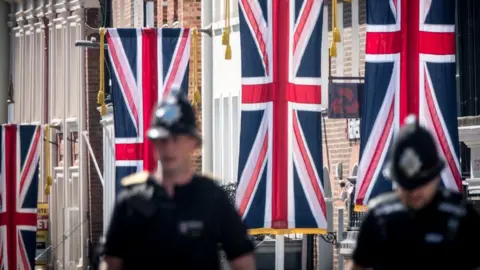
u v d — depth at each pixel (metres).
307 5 67.88
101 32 82.50
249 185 67.69
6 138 114.06
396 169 26.92
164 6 126.06
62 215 162.00
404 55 61.66
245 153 67.81
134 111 81.38
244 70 67.94
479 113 74.19
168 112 28.14
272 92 67.56
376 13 61.91
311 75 68.00
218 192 28.41
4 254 113.81
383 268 27.55
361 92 74.25
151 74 81.62
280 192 67.50
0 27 184.38
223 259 75.88
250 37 67.75
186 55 81.94
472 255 27.22
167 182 28.33
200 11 113.75
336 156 89.06
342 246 85.81
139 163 81.38
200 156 113.19
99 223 152.50
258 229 67.44
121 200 28.20
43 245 161.88
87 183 154.25
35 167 114.69
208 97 111.94
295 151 67.69
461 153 75.12
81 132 155.25
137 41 81.62
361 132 62.22
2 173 113.81
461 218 27.19
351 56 87.19
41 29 172.88
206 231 28.09
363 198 61.84
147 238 27.94
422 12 61.59
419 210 27.23
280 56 67.69
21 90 180.25
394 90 61.75
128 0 135.25
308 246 89.94
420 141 26.84
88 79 153.88
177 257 27.97
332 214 89.56
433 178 26.83
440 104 61.50
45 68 171.12
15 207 113.81
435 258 27.19
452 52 61.66
